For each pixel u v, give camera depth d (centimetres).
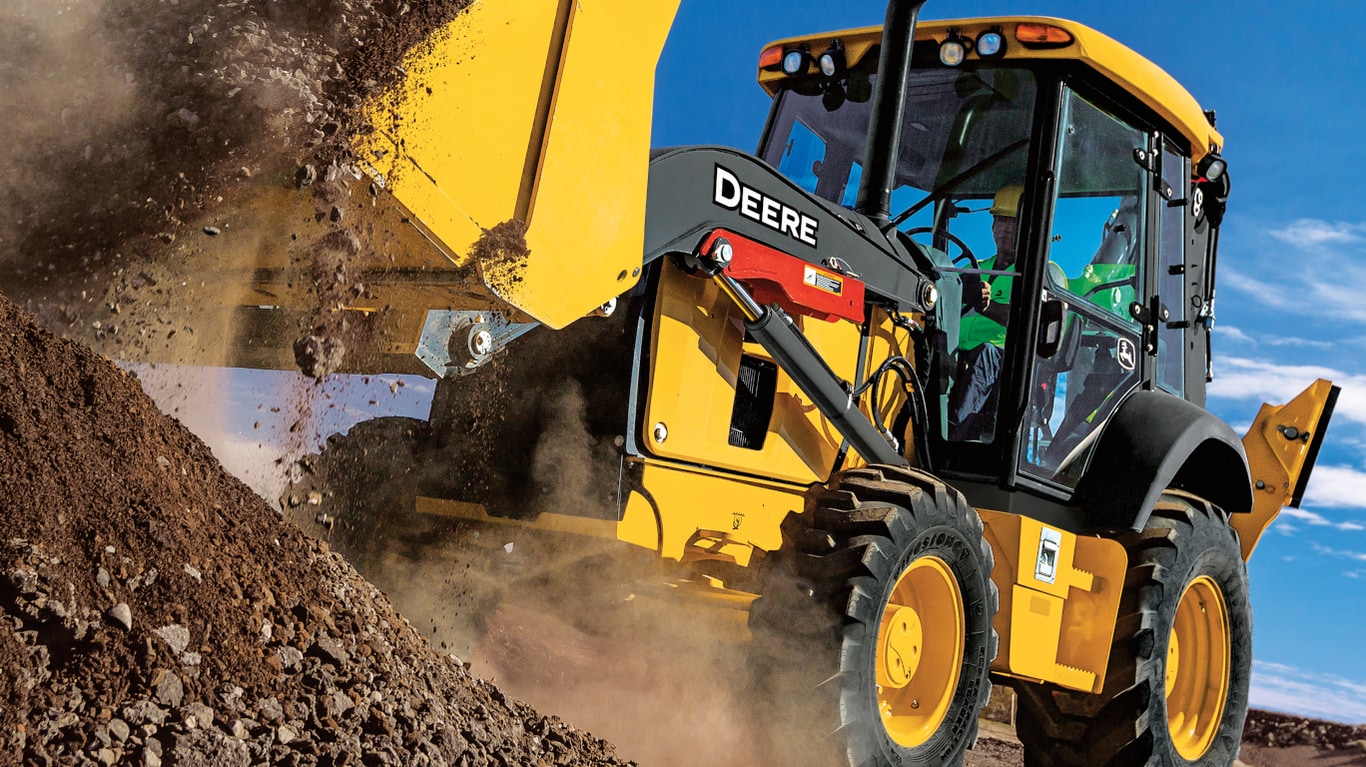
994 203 419
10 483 196
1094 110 437
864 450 381
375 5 259
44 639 185
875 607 328
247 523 239
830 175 453
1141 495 427
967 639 368
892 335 406
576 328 341
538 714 276
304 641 221
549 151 277
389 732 213
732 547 356
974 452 404
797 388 381
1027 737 466
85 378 226
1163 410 446
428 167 257
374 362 304
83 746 175
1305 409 546
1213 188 512
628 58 299
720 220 333
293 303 284
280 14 257
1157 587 438
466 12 266
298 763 196
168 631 198
